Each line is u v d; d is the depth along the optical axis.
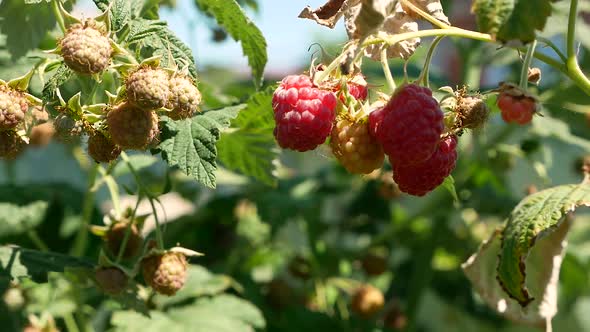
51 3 0.38
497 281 0.45
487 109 0.36
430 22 0.38
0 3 0.40
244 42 0.44
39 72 0.36
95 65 0.34
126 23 0.37
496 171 0.63
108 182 0.45
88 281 0.46
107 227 0.43
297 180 0.65
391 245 0.71
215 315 0.50
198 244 0.63
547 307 0.45
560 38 0.67
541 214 0.41
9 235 0.50
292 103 0.35
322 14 0.37
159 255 0.40
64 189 0.53
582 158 0.66
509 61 0.66
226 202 0.62
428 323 0.76
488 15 0.34
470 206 0.64
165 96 0.35
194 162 0.37
